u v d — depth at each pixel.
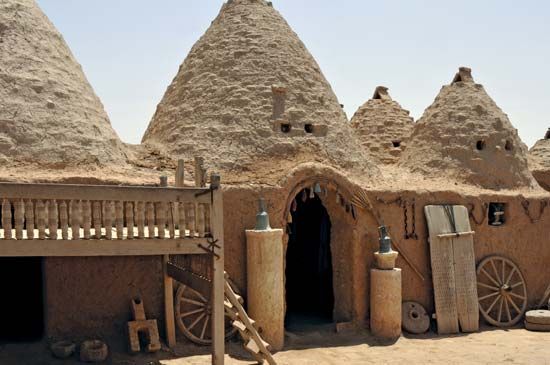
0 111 11.84
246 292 12.62
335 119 15.02
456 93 17.22
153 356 11.20
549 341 13.59
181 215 9.30
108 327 11.43
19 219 8.40
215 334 9.56
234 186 12.84
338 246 14.26
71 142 12.22
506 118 17.48
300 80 14.90
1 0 13.05
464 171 16.05
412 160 16.94
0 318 13.44
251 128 13.88
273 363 10.89
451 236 14.51
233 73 14.62
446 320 14.16
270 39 15.17
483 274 15.05
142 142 16.17
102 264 11.48
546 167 21.70
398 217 14.37
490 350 12.72
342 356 12.15
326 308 16.25
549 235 16.05
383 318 13.38
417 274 14.37
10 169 11.44
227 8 15.97
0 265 14.01
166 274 11.70
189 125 14.30
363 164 14.93
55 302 11.11
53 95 12.50
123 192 8.89
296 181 13.23
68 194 8.61
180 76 15.73
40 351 10.74
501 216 15.77
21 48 12.66
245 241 12.73
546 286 15.88
